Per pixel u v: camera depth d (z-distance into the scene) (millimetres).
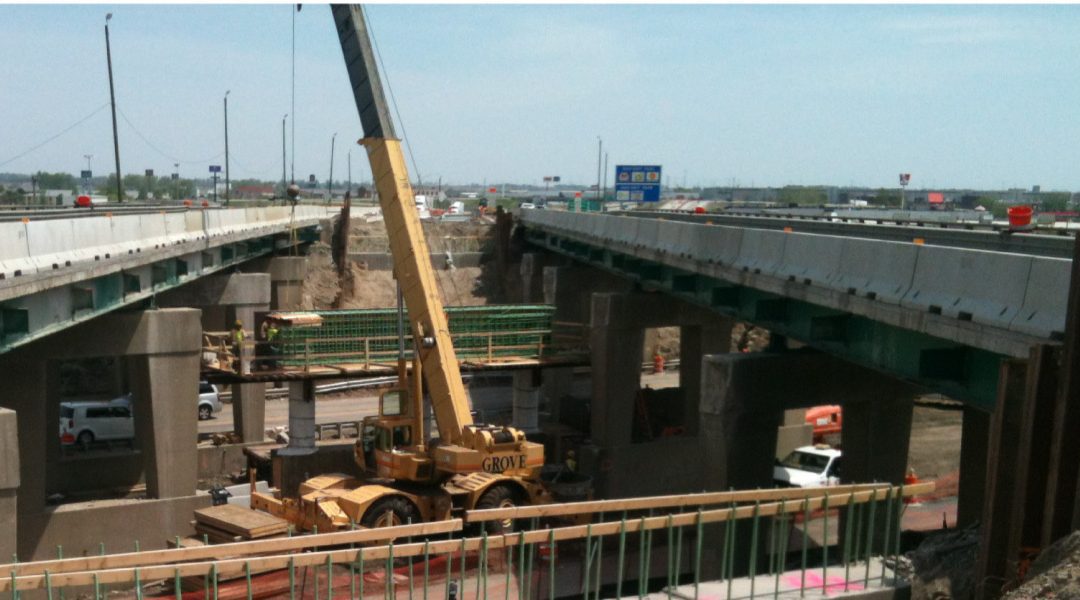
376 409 56688
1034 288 18844
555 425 48594
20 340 25688
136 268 34750
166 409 35281
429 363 31688
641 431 47312
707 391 30922
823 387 31812
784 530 20203
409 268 32312
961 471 32375
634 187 84188
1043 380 17625
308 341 40812
